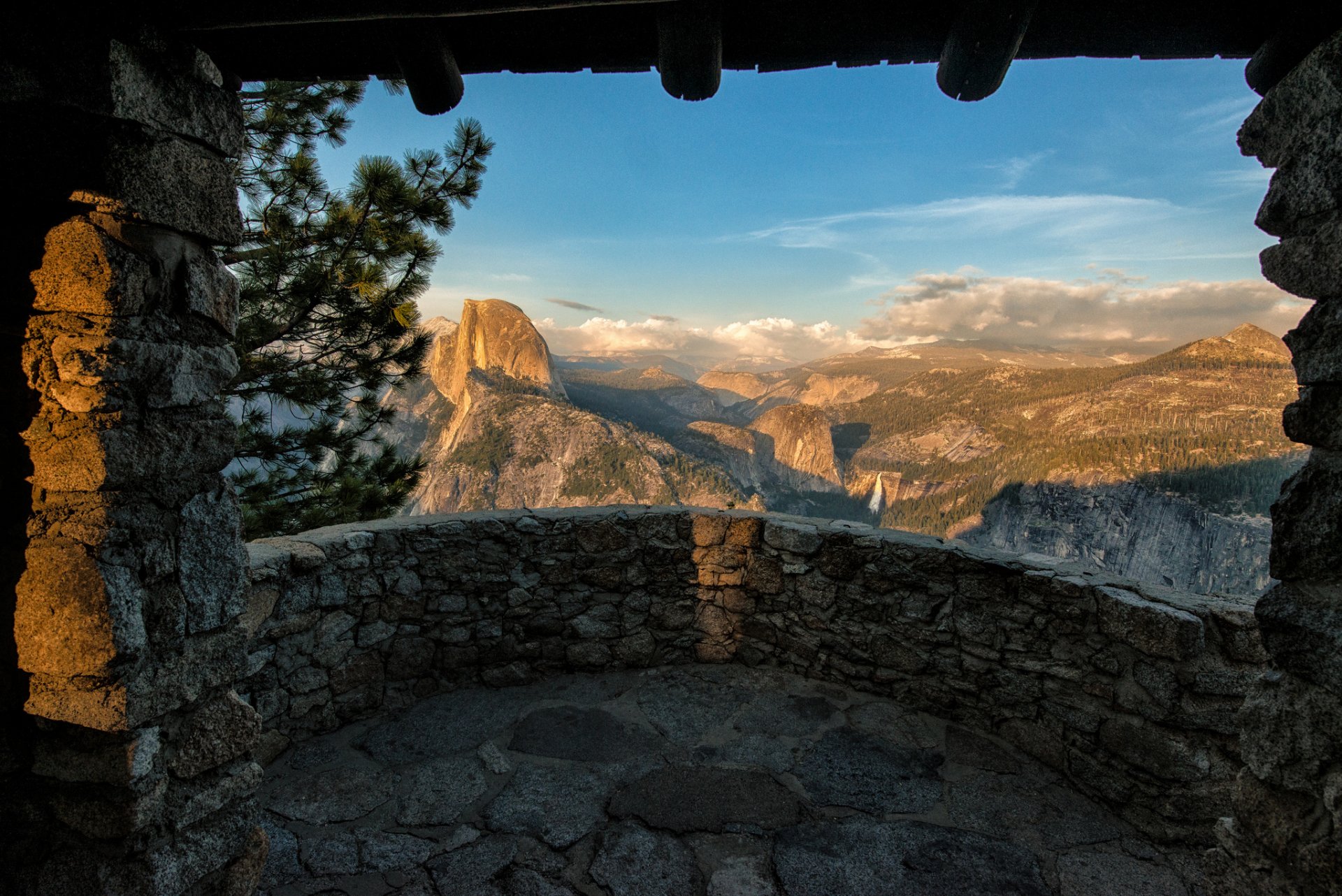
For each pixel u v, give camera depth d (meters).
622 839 2.50
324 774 2.88
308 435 5.41
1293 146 1.38
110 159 1.40
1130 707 2.70
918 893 2.26
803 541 3.82
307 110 5.46
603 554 3.92
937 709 3.42
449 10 1.32
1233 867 1.52
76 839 1.53
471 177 5.20
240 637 1.76
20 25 1.35
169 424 1.54
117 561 1.43
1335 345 1.31
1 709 1.54
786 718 3.40
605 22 1.50
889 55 1.54
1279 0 1.31
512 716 3.41
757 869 2.35
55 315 1.44
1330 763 1.30
